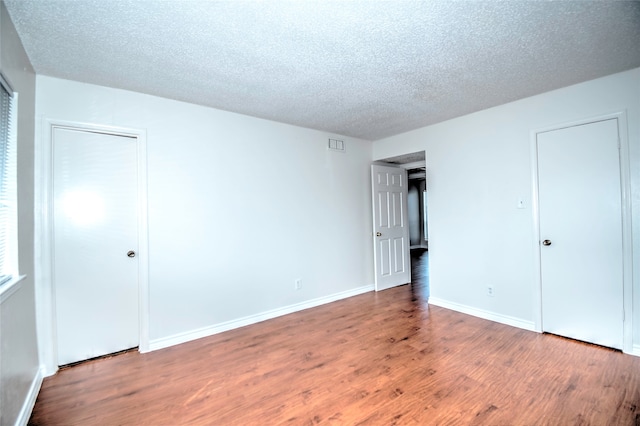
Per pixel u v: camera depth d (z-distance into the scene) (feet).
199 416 5.80
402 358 7.89
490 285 10.74
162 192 9.08
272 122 11.64
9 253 5.86
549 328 9.34
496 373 7.06
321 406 6.01
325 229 13.29
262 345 8.93
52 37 5.96
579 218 8.71
